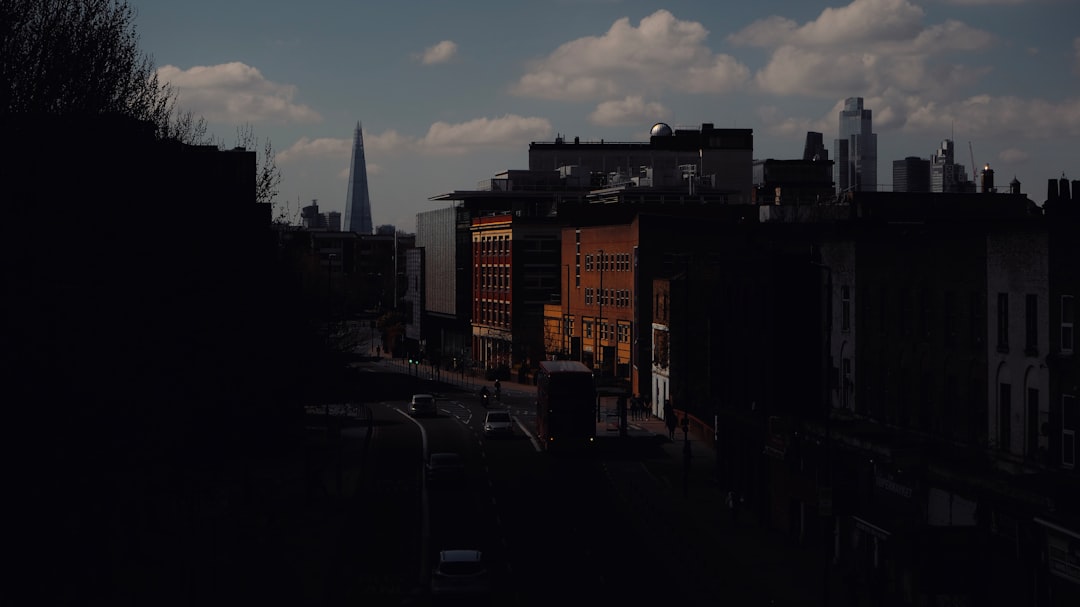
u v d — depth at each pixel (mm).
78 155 42250
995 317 42062
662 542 52562
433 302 193875
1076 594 33344
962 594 38500
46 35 41812
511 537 53281
